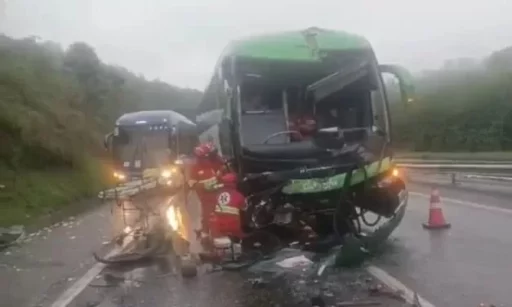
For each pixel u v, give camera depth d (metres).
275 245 10.59
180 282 9.18
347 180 10.32
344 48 11.52
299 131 11.12
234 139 10.95
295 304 7.61
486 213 15.13
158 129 23.16
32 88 30.66
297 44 11.49
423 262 9.73
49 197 22.30
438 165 29.11
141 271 10.11
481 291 7.79
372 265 9.70
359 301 7.55
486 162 31.27
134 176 21.45
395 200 11.12
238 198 10.32
